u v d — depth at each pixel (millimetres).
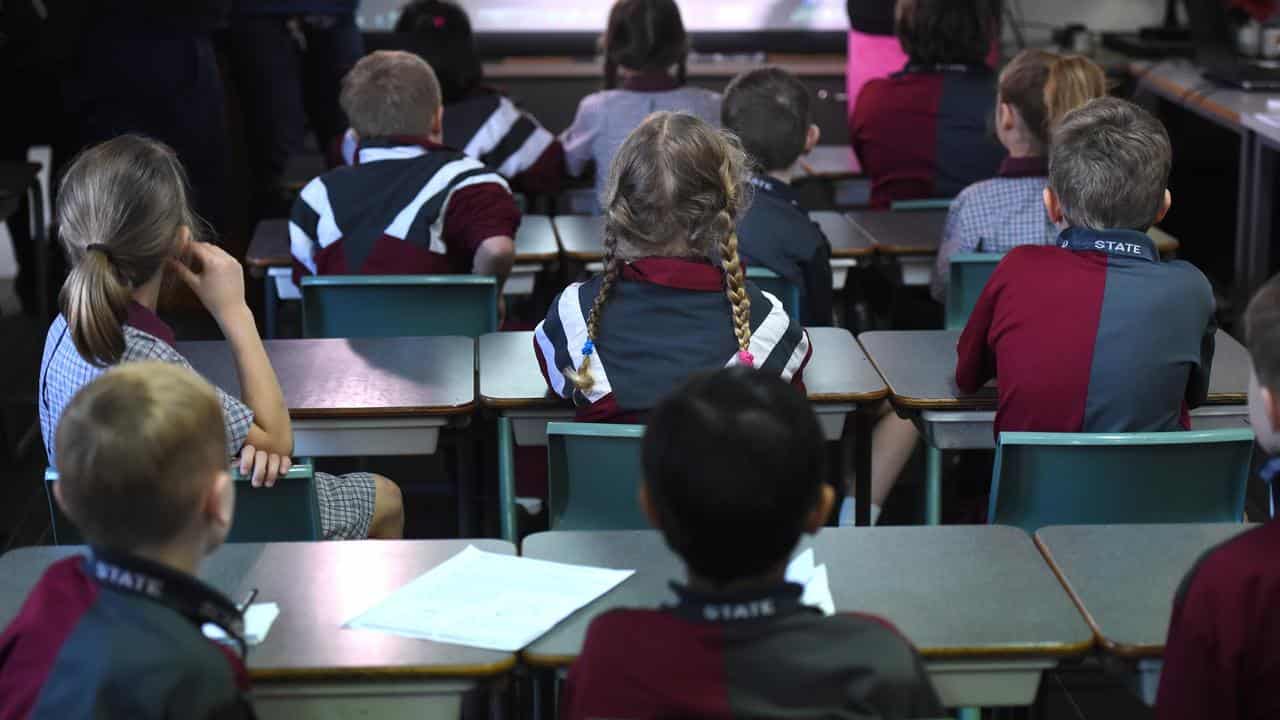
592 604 2104
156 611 1651
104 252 2346
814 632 1556
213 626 2006
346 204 3926
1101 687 3287
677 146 2635
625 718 1533
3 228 6602
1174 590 2135
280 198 6680
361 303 3631
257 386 2623
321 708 1978
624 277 2691
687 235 2660
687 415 1580
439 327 3668
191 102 5898
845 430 3656
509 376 3117
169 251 2428
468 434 3461
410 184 3922
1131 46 6914
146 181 2385
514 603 2098
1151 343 2766
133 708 1588
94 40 5785
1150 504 2580
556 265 4434
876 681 1527
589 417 2684
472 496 3520
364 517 2895
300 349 3279
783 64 8141
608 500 2598
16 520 4242
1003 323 2838
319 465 4633
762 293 2727
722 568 1568
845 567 2211
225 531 1789
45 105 5906
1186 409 2916
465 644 1985
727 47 8352
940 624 2041
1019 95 3797
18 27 5641
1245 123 5348
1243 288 5566
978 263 3639
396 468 4652
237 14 6496
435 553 2268
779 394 1609
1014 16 8031
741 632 1544
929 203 4691
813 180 5793
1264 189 5379
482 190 3941
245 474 2498
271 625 2039
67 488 1692
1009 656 1994
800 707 1521
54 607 1663
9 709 1616
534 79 8039
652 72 5121
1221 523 2348
